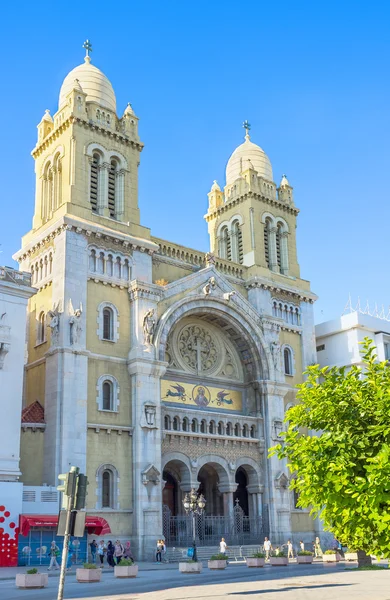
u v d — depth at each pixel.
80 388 52.78
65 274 54.91
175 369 63.72
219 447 63.00
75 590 31.16
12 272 49.50
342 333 80.50
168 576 39.16
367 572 36.12
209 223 80.31
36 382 55.97
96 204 61.06
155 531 53.59
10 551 44.38
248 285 70.94
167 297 61.50
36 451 51.38
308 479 20.14
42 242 59.25
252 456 65.56
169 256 65.19
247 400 68.62
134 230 61.66
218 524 61.12
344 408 20.98
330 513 20.19
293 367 72.06
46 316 56.81
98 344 55.94
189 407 63.69
